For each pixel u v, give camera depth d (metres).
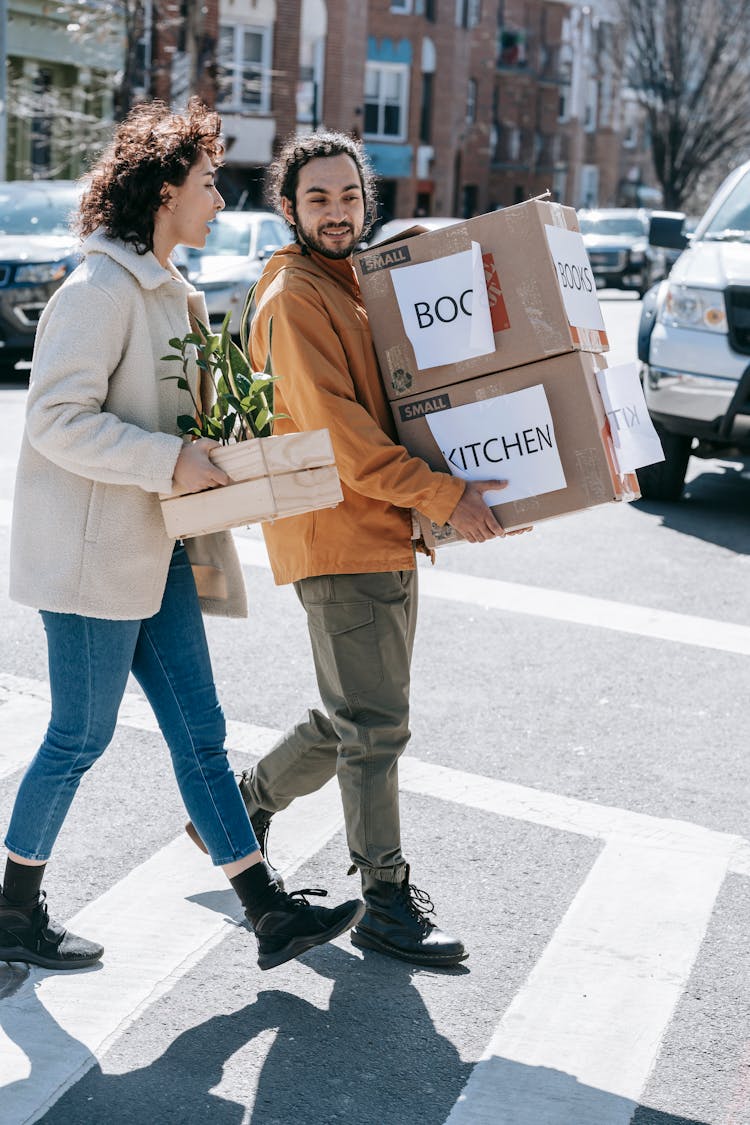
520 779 4.89
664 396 9.17
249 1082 3.10
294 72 37.50
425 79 47.09
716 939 3.81
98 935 3.70
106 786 4.69
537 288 3.43
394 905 3.67
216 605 3.64
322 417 3.44
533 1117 3.01
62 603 3.27
